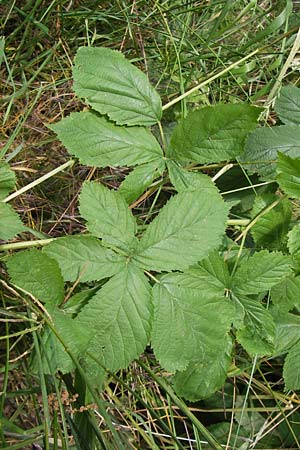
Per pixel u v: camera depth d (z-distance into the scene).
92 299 0.30
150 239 0.31
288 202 0.35
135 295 0.30
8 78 0.40
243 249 0.36
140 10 0.46
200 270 0.34
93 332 0.30
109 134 0.33
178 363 0.31
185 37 0.45
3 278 0.36
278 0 0.49
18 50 0.43
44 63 0.41
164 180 0.37
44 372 0.31
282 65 0.47
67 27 0.44
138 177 0.33
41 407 0.37
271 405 0.41
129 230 0.31
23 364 0.36
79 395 0.32
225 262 0.34
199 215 0.31
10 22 0.45
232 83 0.46
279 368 0.41
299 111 0.41
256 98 0.44
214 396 0.40
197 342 0.31
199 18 0.48
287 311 0.35
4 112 0.42
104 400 0.36
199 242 0.31
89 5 0.44
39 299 0.30
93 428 0.31
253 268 0.33
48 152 0.42
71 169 0.42
